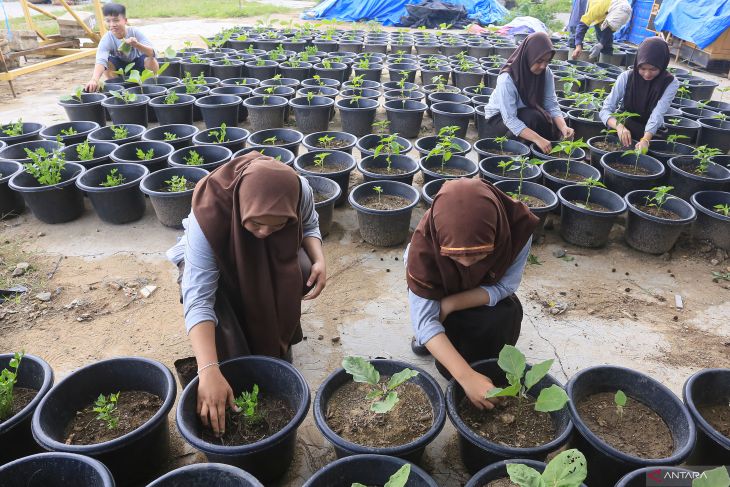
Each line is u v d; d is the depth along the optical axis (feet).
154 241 12.66
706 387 7.11
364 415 6.93
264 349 7.94
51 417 6.60
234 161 7.13
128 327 9.77
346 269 11.69
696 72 31.71
